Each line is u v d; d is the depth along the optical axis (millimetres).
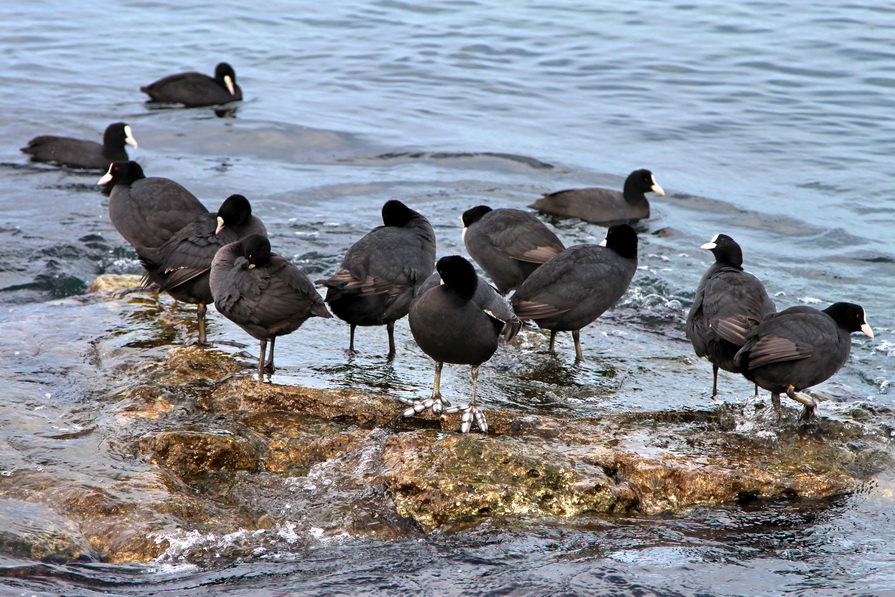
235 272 10023
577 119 23078
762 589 6996
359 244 11531
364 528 7723
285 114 23109
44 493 7777
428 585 6973
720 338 10109
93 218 16906
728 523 8141
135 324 12102
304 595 6797
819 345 9391
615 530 7910
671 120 22812
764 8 31844
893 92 23922
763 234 16875
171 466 8492
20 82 25047
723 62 26672
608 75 25984
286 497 8156
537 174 20016
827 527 8070
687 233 17078
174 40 29625
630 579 7090
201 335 11562
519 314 11367
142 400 9672
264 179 19125
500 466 8352
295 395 9766
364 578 7047
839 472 8938
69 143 19562
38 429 8984
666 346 12586
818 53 27062
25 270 14602
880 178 19078
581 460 8688
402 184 19156
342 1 34281
